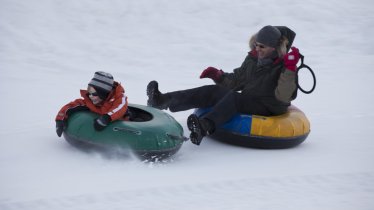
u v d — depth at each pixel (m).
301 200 7.89
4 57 18.08
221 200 7.76
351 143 11.02
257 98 10.48
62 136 10.51
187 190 8.05
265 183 8.48
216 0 24.50
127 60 18.95
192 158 9.70
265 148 10.39
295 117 10.57
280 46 10.27
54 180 8.16
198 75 17.75
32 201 7.36
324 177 8.84
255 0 24.83
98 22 22.28
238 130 10.24
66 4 23.33
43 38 20.25
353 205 7.77
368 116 13.23
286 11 24.14
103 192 7.77
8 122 11.48
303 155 10.10
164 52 20.02
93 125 9.17
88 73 17.20
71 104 9.77
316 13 24.12
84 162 9.01
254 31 22.53
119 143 8.98
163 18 22.92
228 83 11.44
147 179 8.39
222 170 9.04
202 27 22.47
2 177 8.22
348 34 22.73
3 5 22.50
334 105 14.23
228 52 20.41
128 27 22.12
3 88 14.55
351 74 18.05
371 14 24.58
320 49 21.25
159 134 9.14
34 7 22.77
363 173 9.07
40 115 12.20
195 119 9.45
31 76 16.23
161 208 7.38
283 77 9.81
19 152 9.41
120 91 9.50
